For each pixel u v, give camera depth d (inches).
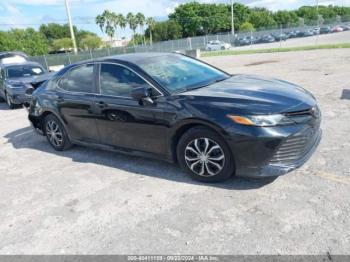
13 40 2571.4
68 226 132.6
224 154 141.3
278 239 108.5
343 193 129.6
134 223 128.5
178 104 149.3
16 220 142.6
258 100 138.6
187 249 109.7
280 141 129.9
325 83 350.0
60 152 226.7
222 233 115.5
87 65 195.0
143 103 160.1
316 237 107.0
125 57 186.4
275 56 786.2
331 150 170.9
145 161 188.2
